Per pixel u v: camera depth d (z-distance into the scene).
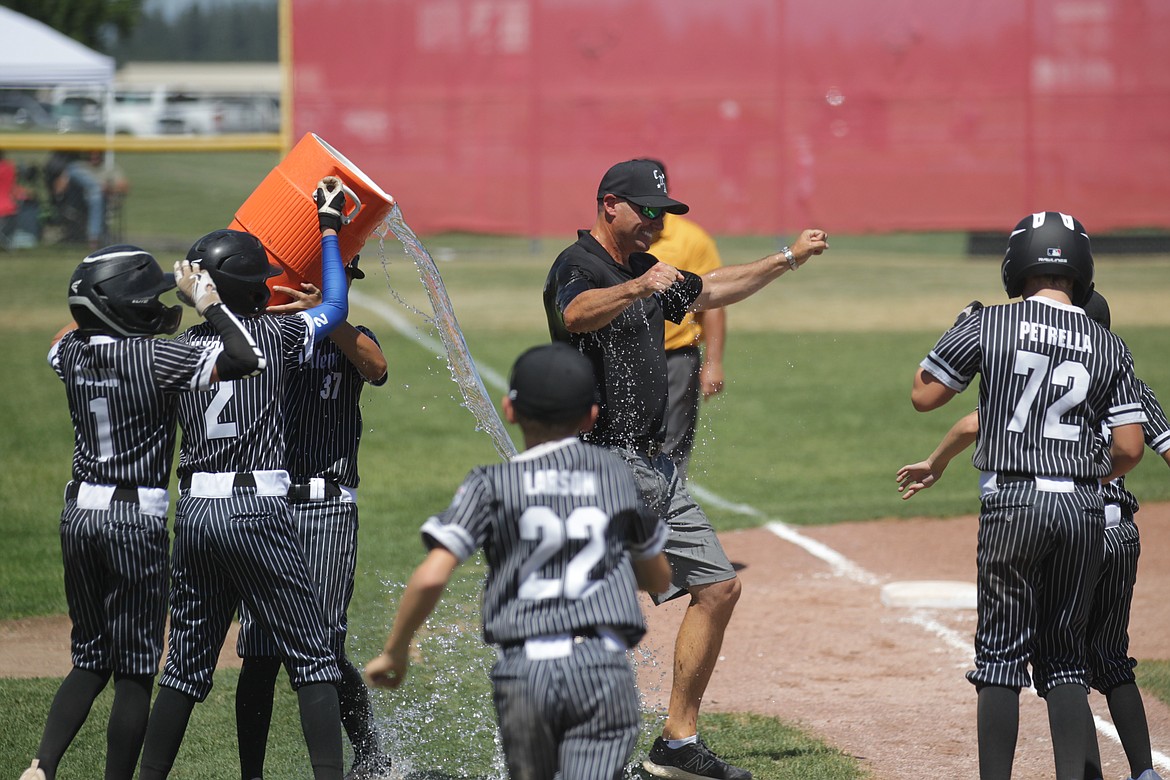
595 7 88.25
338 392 17.16
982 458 15.63
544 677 12.01
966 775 17.50
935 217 88.69
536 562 12.25
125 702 15.41
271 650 16.62
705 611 17.70
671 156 89.44
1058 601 15.40
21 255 82.06
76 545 15.31
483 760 17.92
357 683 17.50
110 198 85.50
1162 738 18.75
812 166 89.25
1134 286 73.56
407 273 78.38
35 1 138.00
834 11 88.00
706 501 35.28
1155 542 30.75
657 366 17.94
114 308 15.30
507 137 89.19
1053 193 87.56
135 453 15.35
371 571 27.52
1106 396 15.57
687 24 88.19
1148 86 86.25
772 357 57.00
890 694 20.98
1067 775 14.98
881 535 31.86
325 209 16.70
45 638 23.50
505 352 56.31
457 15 88.31
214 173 135.50
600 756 12.01
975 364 15.84
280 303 17.33
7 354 55.59
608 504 12.49
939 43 87.75
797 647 23.52
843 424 45.06
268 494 15.49
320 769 15.20
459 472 37.88
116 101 111.00
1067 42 86.75
